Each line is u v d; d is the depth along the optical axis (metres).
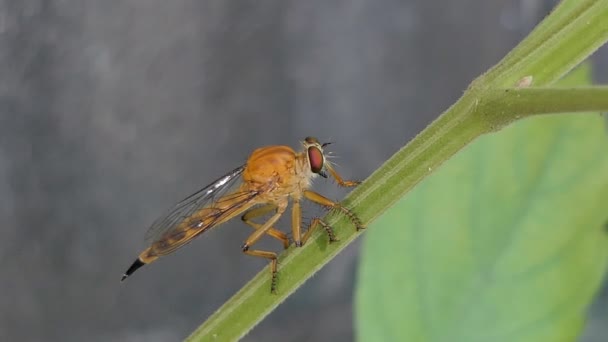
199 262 0.30
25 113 0.29
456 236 0.18
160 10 0.30
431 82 0.34
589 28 0.17
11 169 0.28
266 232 0.20
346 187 0.20
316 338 0.29
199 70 0.31
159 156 0.30
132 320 0.29
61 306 0.28
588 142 0.18
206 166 0.30
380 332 0.18
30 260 0.28
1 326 0.28
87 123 0.29
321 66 0.33
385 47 0.34
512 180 0.18
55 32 0.29
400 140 0.33
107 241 0.29
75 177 0.29
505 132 0.18
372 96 0.33
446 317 0.18
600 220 0.18
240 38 0.31
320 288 0.30
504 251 0.18
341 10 0.33
